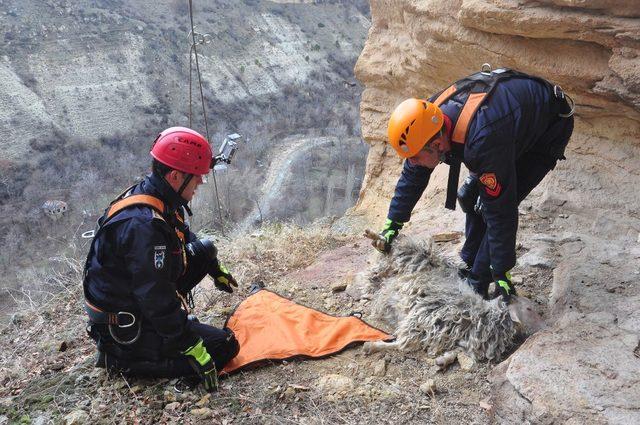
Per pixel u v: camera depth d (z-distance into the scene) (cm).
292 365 352
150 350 328
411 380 330
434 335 347
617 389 272
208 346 345
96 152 4100
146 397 330
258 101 5534
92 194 3189
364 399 316
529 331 345
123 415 319
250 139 4259
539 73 505
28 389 359
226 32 6359
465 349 341
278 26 6838
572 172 502
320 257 531
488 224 315
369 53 819
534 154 343
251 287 467
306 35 6831
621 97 450
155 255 296
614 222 454
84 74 5162
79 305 482
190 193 314
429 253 398
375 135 841
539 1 461
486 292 372
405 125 291
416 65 688
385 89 824
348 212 835
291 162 3728
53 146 4200
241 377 345
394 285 392
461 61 594
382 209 806
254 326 391
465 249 389
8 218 2741
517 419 275
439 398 314
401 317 379
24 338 446
